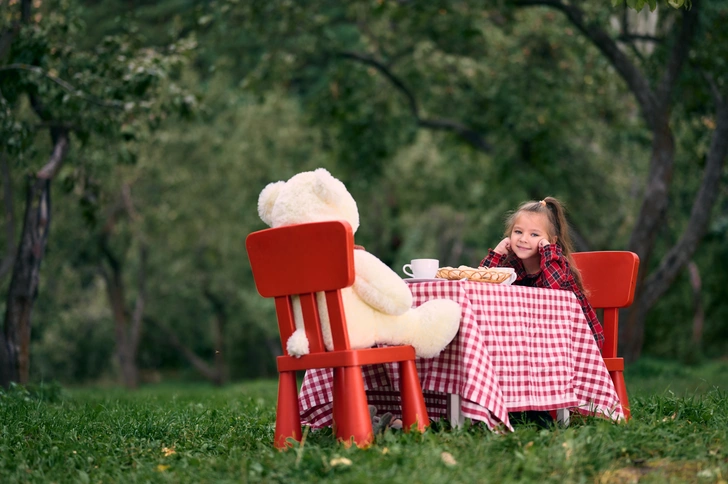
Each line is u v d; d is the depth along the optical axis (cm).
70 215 1670
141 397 834
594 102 1530
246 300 2245
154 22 2056
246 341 2739
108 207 1841
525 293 405
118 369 2422
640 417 455
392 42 1620
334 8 1584
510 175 1574
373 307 369
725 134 1223
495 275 400
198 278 2223
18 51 855
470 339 373
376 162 1695
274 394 948
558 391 412
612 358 465
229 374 2781
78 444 407
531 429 369
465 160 1928
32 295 880
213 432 459
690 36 1134
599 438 345
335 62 1573
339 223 348
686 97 1291
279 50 1474
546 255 447
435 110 1672
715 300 2209
